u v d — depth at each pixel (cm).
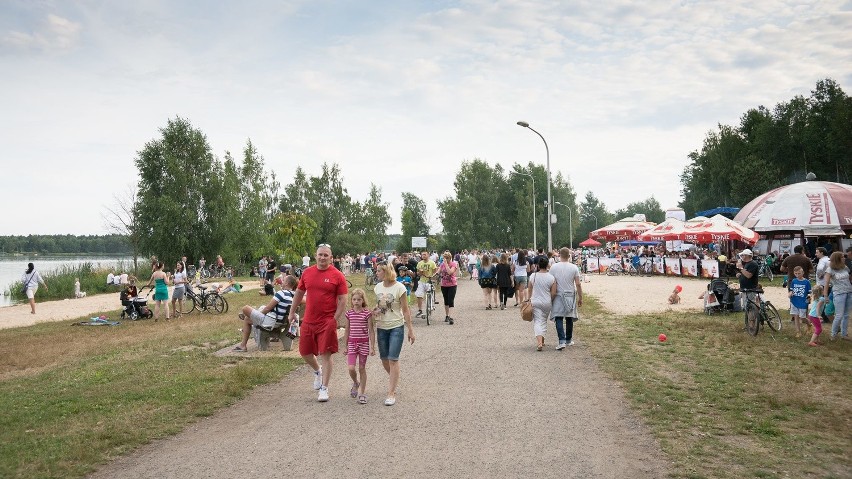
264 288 2619
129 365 1032
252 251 5969
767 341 1150
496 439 591
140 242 5231
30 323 2006
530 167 10325
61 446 590
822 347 1077
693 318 1539
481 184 9431
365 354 764
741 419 649
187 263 5303
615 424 637
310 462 534
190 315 1964
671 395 754
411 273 1873
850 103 5472
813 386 796
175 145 5447
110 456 564
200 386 847
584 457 536
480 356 1063
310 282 773
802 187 3500
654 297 2198
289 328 1162
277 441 600
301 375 941
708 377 852
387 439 597
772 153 6125
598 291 2500
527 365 972
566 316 1123
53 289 3519
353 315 768
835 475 488
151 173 5356
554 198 10312
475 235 9281
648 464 517
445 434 611
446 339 1280
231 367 996
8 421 689
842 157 5547
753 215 3572
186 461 547
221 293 2322
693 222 3341
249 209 6234
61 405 757
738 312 1622
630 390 784
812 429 616
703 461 521
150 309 2091
